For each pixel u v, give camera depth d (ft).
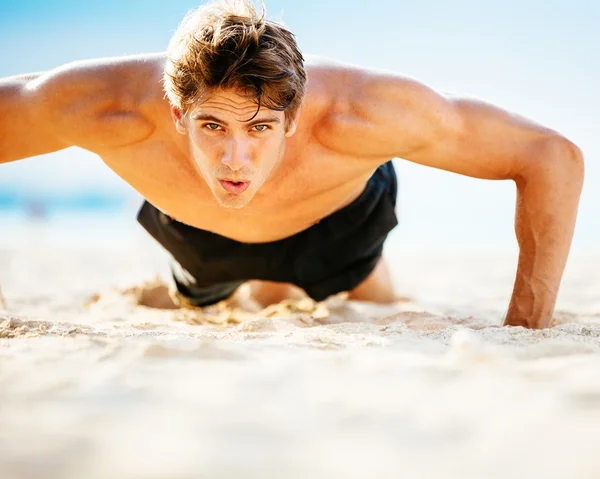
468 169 7.99
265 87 6.44
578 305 12.50
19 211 55.93
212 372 5.06
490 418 4.05
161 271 20.72
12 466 3.40
